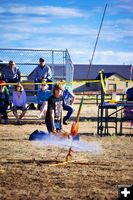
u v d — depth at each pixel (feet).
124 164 26.21
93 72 285.43
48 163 26.32
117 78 247.91
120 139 37.93
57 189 20.24
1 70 61.00
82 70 286.66
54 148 31.89
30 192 19.70
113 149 32.04
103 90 40.45
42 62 55.31
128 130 45.62
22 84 56.13
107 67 287.28
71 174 23.31
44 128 46.44
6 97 51.26
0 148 32.04
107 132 41.39
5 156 28.60
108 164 26.12
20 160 27.20
